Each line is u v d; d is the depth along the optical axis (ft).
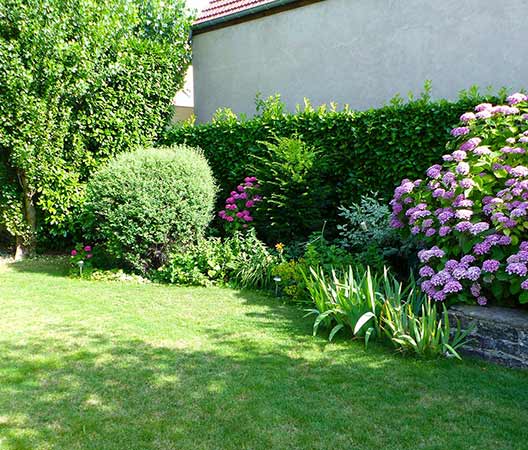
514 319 12.28
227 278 20.85
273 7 30.17
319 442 8.93
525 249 12.73
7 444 8.90
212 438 9.07
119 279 21.53
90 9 26.16
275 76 30.89
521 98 15.80
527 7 21.15
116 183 21.07
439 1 23.67
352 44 27.04
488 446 8.78
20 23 23.50
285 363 12.39
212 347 13.50
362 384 11.21
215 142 27.58
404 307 13.97
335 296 14.62
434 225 14.96
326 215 23.62
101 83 26.66
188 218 21.49
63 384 11.24
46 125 25.02
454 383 11.22
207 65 34.81
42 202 26.22
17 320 15.84
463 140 16.08
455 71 23.44
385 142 21.53
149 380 11.45
